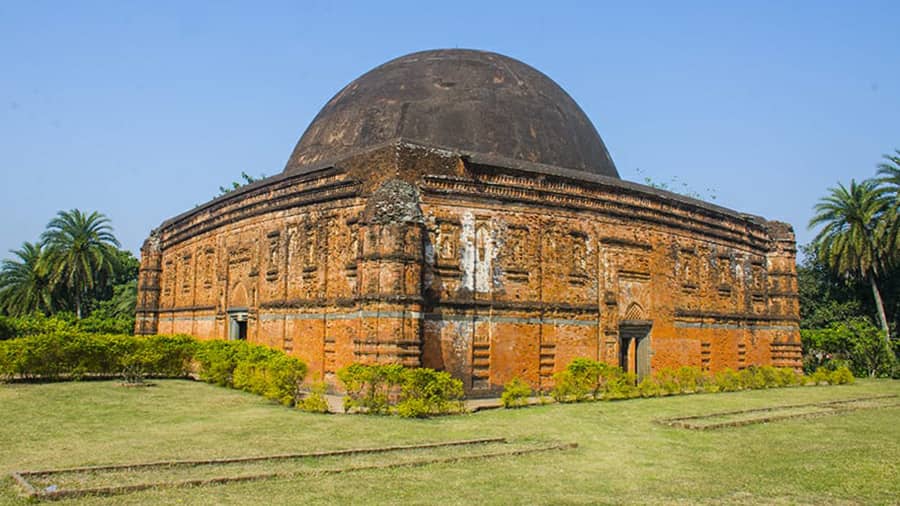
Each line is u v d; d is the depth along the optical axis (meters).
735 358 21.72
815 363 28.78
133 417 11.75
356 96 19.17
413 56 20.20
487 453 9.12
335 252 16.11
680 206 20.08
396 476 7.76
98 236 38.62
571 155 18.88
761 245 23.58
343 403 13.08
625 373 16.66
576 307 17.17
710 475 8.30
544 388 16.42
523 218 16.52
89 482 7.09
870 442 10.71
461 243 15.52
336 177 16.42
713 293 21.08
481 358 15.54
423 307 14.43
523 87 19.17
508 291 16.08
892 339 28.84
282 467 8.00
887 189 28.55
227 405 13.35
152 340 18.47
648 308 18.89
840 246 29.95
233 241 20.38
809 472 8.49
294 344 16.95
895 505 7.03
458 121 17.64
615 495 7.25
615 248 18.23
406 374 12.84
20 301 38.81
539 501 6.91
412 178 15.02
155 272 26.58
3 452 8.70
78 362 17.33
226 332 20.38
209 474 7.57
